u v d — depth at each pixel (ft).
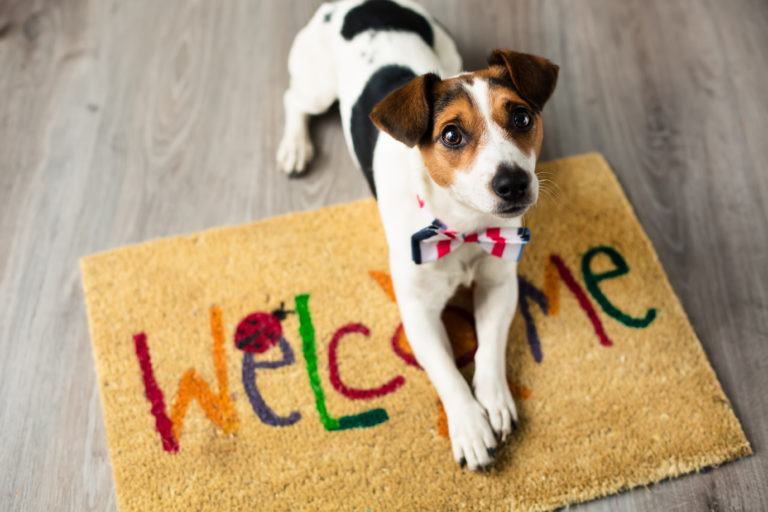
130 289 6.50
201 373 6.02
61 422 5.91
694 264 6.62
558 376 5.92
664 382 5.84
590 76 8.00
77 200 7.22
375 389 5.90
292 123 7.39
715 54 8.09
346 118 6.30
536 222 6.81
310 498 5.40
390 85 5.82
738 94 7.76
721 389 5.80
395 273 5.67
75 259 6.84
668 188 7.13
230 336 6.22
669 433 5.58
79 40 8.50
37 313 6.51
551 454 5.51
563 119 7.66
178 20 8.66
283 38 8.46
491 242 5.17
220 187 7.29
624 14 8.49
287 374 6.00
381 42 6.22
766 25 8.27
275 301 6.42
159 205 7.17
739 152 7.32
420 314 5.69
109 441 5.69
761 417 5.73
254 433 5.70
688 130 7.53
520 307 6.32
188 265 6.64
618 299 6.33
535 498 5.31
